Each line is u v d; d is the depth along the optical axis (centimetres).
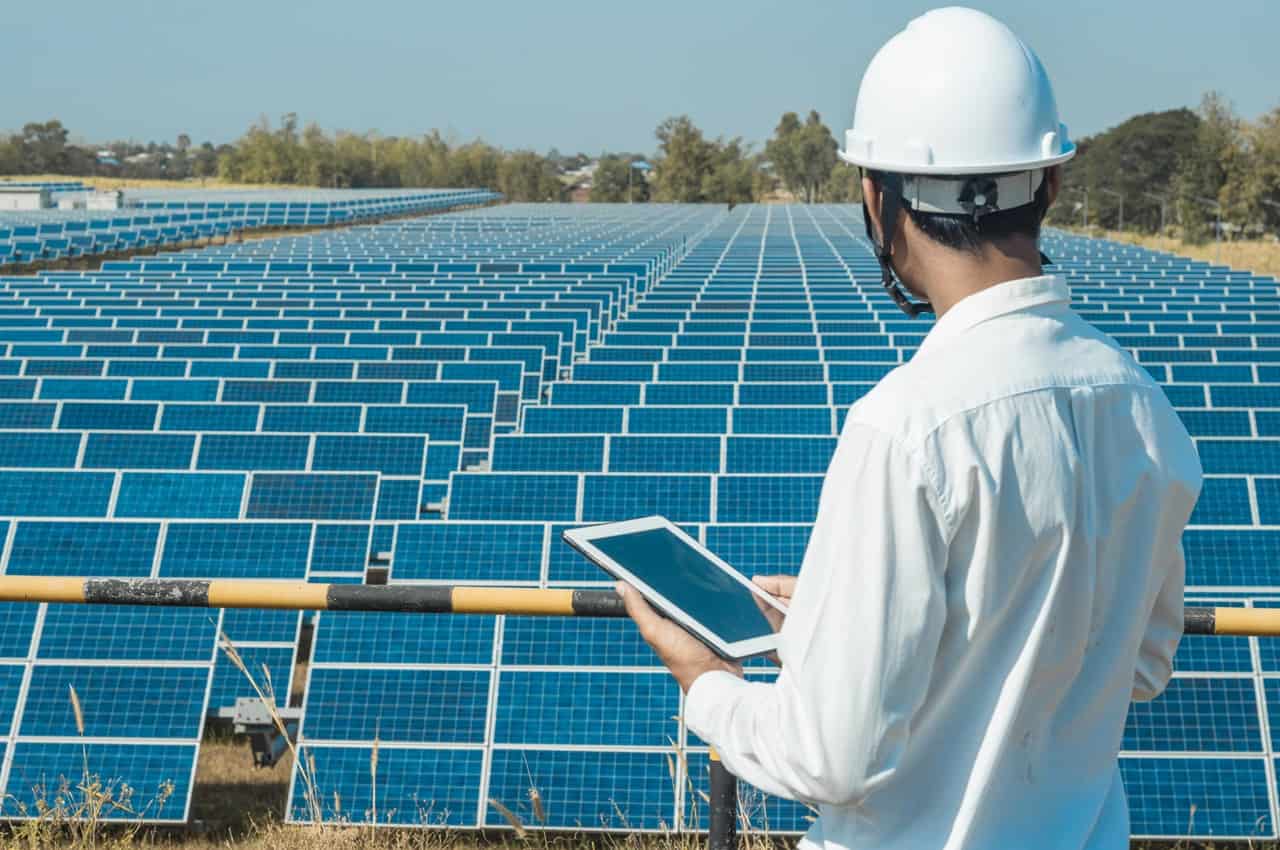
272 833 746
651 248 4603
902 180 217
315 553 1062
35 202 8181
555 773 767
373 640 813
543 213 9331
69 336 2272
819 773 194
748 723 212
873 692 191
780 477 1142
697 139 15750
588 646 803
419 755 778
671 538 273
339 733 788
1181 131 12156
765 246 5309
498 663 803
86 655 831
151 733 805
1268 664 717
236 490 1126
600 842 757
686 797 750
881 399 201
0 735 805
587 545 260
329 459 1357
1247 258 7894
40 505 1123
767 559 973
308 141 17412
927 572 193
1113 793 228
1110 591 217
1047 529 200
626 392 1667
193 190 13000
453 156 17512
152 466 1377
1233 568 991
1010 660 204
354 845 704
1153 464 217
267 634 911
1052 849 212
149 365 1891
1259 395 1644
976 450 196
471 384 1697
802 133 17462
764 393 1641
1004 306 211
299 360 1881
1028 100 214
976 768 205
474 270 3812
